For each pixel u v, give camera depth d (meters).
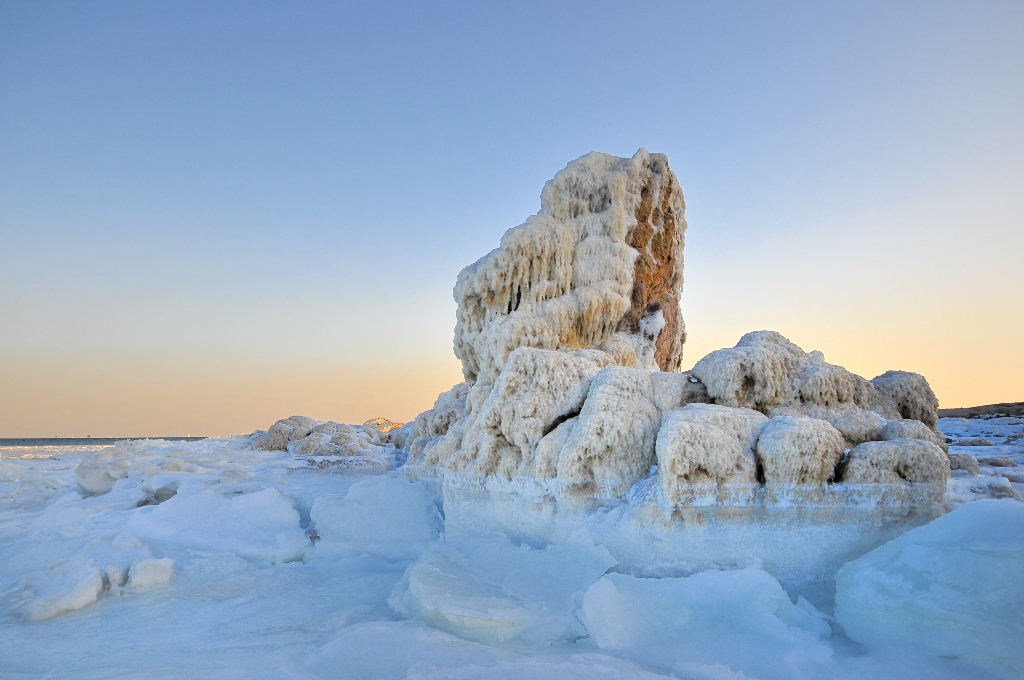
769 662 3.67
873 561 4.07
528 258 8.63
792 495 4.70
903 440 4.79
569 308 8.62
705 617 4.30
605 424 5.48
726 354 5.96
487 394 8.09
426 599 4.29
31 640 4.29
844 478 4.71
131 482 9.12
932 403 6.97
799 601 4.28
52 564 5.84
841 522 4.65
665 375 6.05
